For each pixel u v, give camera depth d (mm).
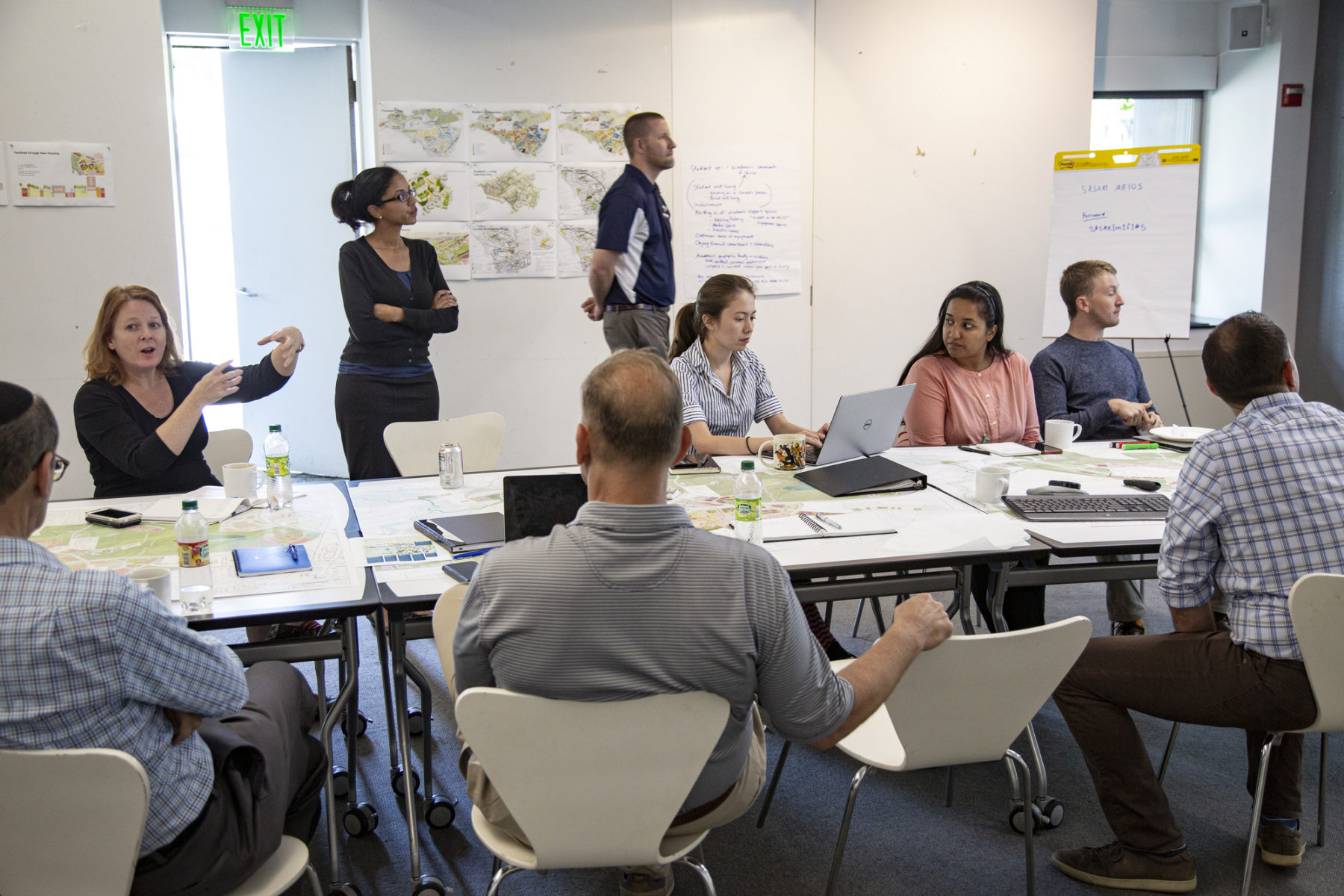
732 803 1509
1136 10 5395
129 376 2697
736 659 1291
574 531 1281
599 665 1263
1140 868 1940
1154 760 2498
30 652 1197
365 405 3924
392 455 3070
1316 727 1779
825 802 2311
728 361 3250
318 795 1740
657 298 4074
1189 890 1941
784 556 2039
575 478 2066
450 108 4574
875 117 5023
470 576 1891
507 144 4656
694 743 1309
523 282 4777
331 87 4812
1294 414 1827
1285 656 1767
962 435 3332
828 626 2709
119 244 4227
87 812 1211
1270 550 1787
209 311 5328
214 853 1363
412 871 1925
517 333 4816
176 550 2096
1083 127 5199
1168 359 5555
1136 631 3027
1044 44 5094
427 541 2166
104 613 1219
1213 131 5613
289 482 2504
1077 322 3695
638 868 1685
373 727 2689
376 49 4477
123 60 4129
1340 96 5121
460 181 4633
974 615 3357
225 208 5246
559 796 1334
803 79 4922
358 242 3916
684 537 1281
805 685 1336
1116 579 2186
